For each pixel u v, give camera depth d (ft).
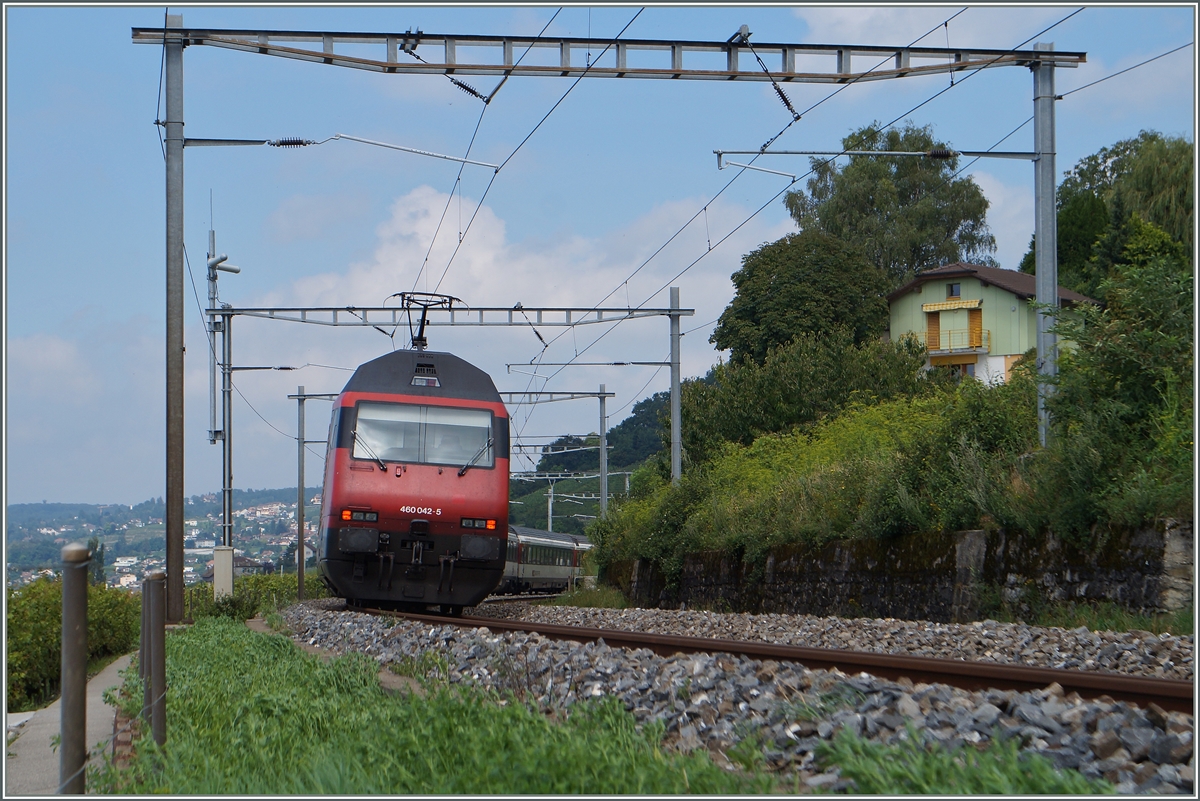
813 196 208.54
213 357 96.32
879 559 57.77
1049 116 54.19
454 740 18.34
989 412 58.54
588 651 29.14
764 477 86.84
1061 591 44.88
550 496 199.82
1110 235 161.07
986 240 206.49
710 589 81.00
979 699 19.49
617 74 55.16
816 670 23.41
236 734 21.38
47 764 23.02
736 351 171.01
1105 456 45.57
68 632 14.88
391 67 54.80
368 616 50.67
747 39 54.60
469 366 63.10
